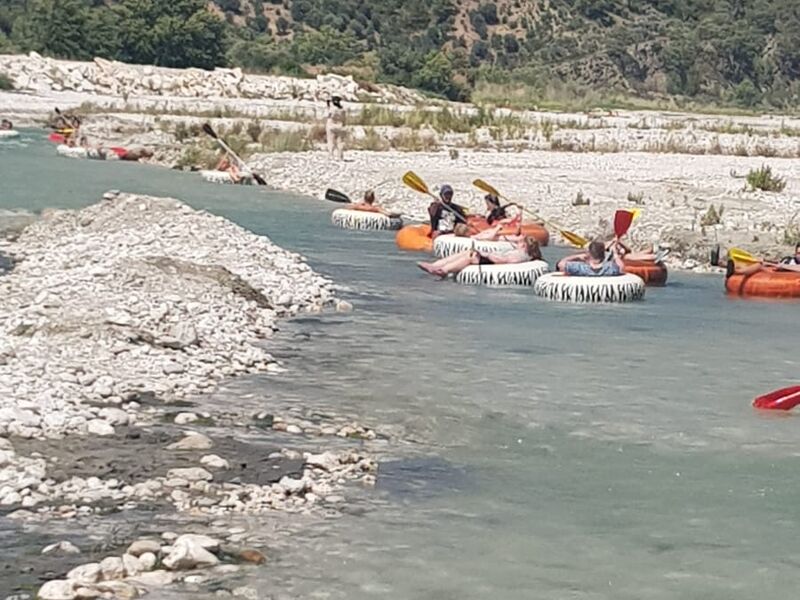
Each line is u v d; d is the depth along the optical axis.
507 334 16.98
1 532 9.17
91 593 8.23
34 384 12.49
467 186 33.00
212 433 11.75
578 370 15.03
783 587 8.85
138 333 14.66
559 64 114.25
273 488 10.34
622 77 114.56
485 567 9.04
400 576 8.83
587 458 11.61
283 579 8.69
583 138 50.81
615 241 20.50
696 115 84.88
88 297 16.12
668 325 18.08
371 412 12.86
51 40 80.06
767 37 124.25
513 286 20.88
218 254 20.25
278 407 12.84
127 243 20.59
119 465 10.61
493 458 11.52
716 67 119.31
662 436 12.38
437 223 24.27
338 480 10.70
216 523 9.59
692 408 13.48
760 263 21.39
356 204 27.92
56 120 50.53
